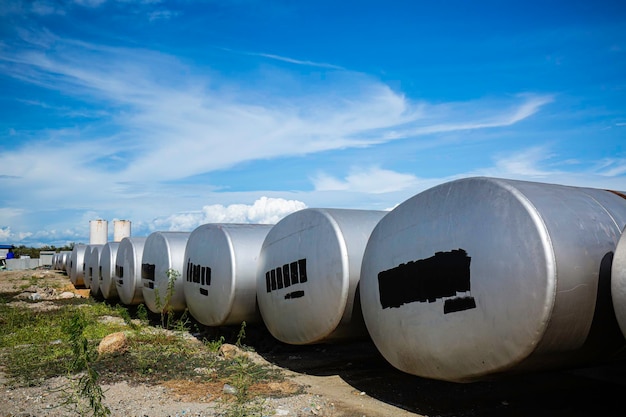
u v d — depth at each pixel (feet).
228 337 33.17
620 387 21.62
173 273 35.76
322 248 23.09
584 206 15.72
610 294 14.83
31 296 61.26
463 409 19.08
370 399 20.51
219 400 20.31
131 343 30.96
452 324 16.49
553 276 14.10
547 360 15.15
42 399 20.95
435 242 17.25
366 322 20.58
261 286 27.78
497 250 15.29
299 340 24.97
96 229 97.71
